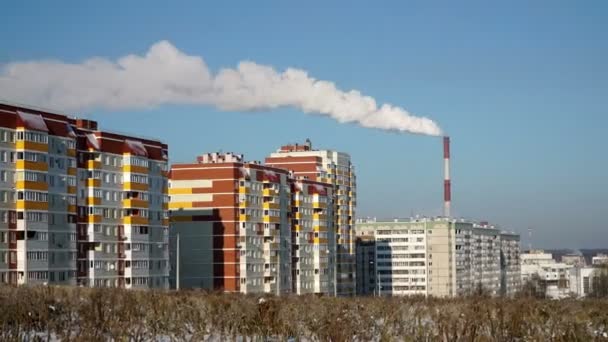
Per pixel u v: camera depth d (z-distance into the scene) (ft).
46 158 435.12
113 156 497.05
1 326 121.08
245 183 636.48
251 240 639.76
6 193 414.41
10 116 420.36
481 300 216.13
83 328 121.08
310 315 148.97
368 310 166.91
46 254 429.38
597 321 158.20
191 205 631.97
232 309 146.41
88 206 476.54
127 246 497.87
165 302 159.94
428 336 124.77
